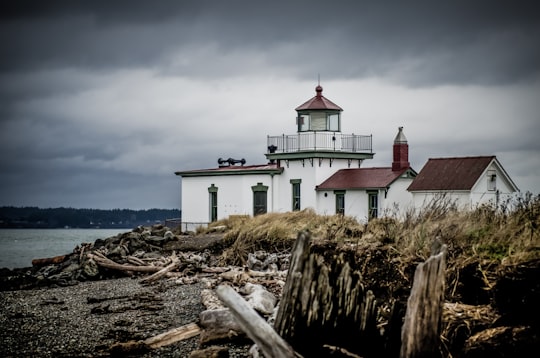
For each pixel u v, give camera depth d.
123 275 26.98
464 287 12.81
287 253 25.45
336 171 46.31
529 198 16.28
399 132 43.12
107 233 158.88
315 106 46.00
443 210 17.89
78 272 27.11
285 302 9.23
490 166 39.19
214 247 30.03
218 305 16.64
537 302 11.35
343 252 11.77
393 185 41.56
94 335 15.62
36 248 77.81
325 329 9.52
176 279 23.48
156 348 13.66
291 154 46.03
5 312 19.08
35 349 14.58
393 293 13.62
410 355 9.02
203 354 12.22
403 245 14.92
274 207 47.00
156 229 38.09
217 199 48.81
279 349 8.55
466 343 10.63
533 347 10.20
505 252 13.21
